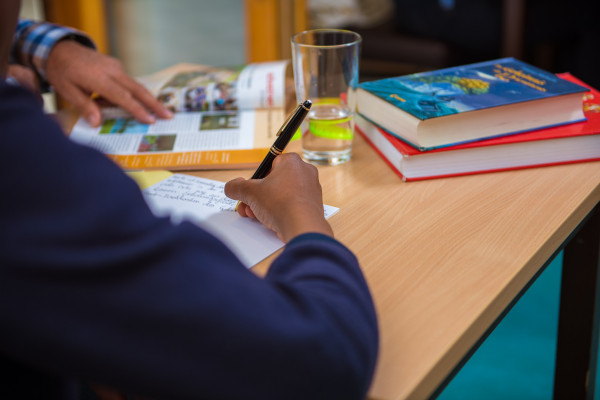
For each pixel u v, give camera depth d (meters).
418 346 0.59
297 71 0.99
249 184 0.76
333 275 0.55
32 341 0.44
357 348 0.50
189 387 0.45
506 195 0.87
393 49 2.56
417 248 0.75
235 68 1.28
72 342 0.44
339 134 0.97
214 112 1.15
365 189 0.90
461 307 0.65
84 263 0.43
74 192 0.44
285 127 0.82
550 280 1.85
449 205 0.85
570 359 1.17
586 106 1.05
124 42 3.27
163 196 0.88
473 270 0.71
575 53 2.46
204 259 0.47
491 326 0.67
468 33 2.44
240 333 0.45
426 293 0.67
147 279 0.44
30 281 0.43
